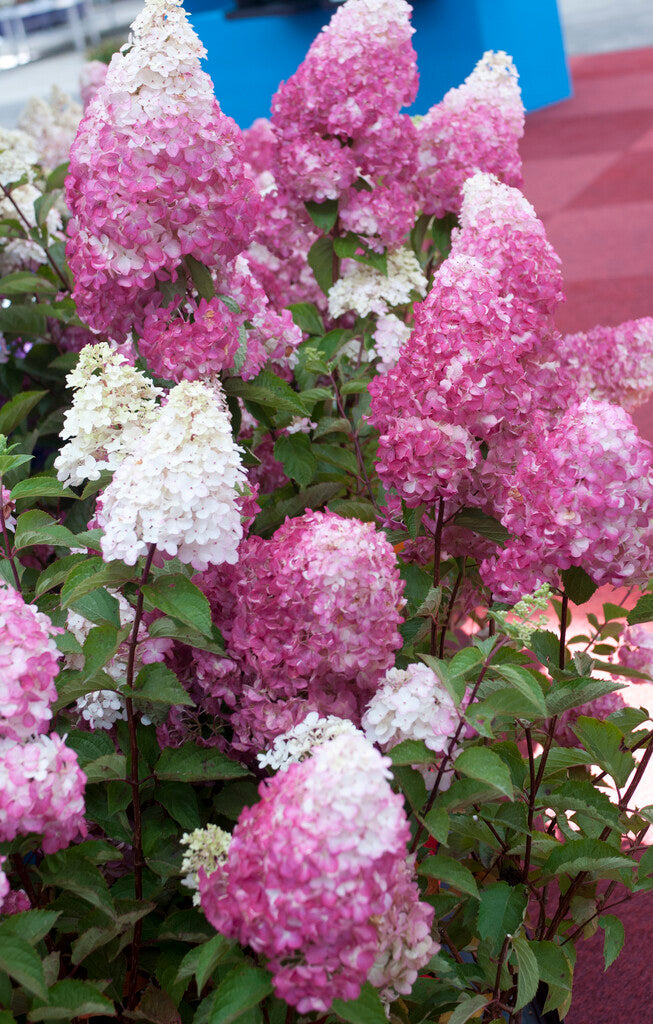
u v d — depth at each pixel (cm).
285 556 137
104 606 135
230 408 190
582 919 159
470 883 123
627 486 133
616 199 757
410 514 164
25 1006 118
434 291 155
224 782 152
